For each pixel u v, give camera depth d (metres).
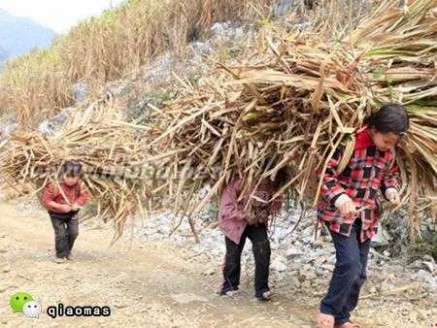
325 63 3.85
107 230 7.95
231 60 5.74
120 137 6.77
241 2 11.72
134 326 4.23
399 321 4.35
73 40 16.25
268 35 4.57
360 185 3.92
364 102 3.87
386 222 5.92
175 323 4.30
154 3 13.72
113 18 14.96
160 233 7.39
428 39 4.32
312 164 4.00
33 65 17.55
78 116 7.40
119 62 13.50
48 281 5.32
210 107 4.56
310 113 4.04
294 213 6.69
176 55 11.31
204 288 5.21
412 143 4.05
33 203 10.09
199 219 7.48
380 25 4.52
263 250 4.73
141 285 5.26
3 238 7.72
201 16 12.19
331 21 6.25
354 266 3.92
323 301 4.04
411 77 4.19
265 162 4.42
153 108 5.04
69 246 6.36
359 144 3.86
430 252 5.55
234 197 4.70
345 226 3.92
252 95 4.30
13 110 16.78
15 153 6.74
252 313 4.50
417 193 4.33
